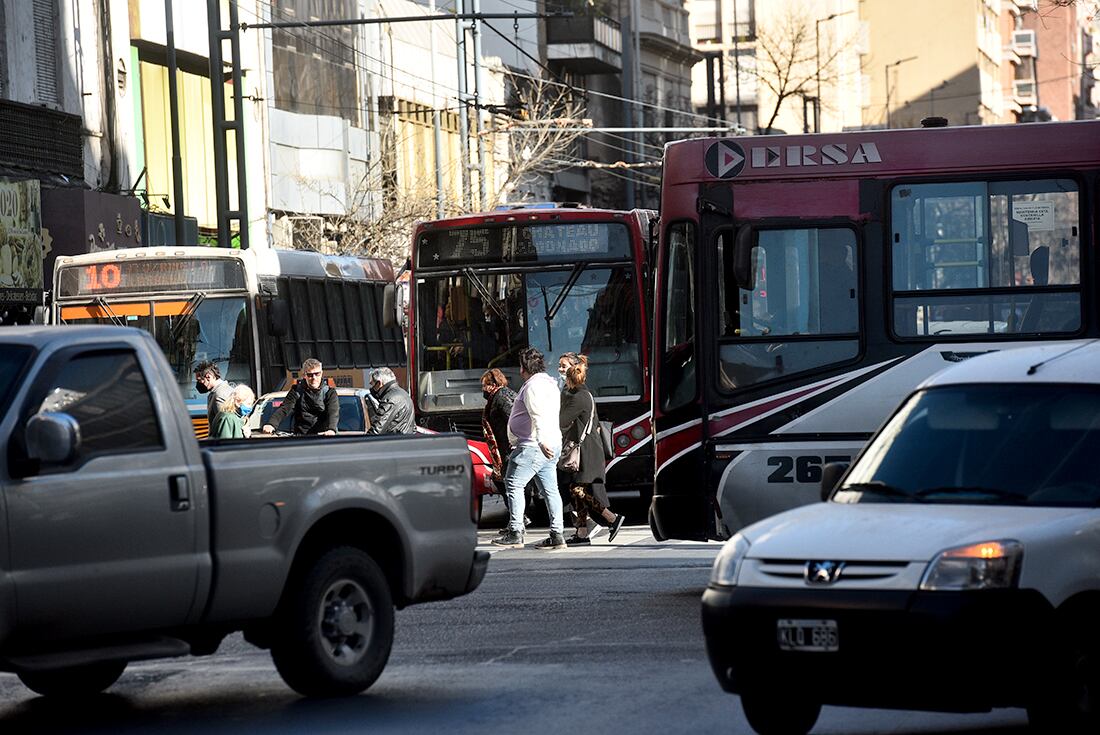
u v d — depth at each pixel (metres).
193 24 97.56
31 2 79.00
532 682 25.36
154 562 22.08
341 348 69.38
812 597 19.44
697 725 21.89
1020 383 22.33
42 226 74.94
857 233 33.72
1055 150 33.31
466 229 56.12
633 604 34.03
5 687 27.11
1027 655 18.89
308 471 23.84
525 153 121.06
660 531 34.56
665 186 34.50
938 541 19.38
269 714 23.39
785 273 33.94
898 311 33.59
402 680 25.92
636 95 173.50
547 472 46.41
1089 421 21.55
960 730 21.95
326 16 112.56
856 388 33.62
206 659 29.05
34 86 78.88
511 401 51.16
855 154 33.84
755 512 33.94
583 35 158.75
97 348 22.22
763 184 34.06
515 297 55.81
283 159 106.75
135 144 91.25
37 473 21.08
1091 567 19.66
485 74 139.88
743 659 19.81
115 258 58.06
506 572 40.66
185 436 22.66
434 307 56.22
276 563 23.36
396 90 123.62
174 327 57.62
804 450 33.78
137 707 24.53
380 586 24.83
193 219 93.25
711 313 34.12
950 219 33.59
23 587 20.84
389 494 24.86
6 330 22.59
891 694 19.17
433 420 55.81
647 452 55.41
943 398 22.58
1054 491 20.94
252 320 57.78
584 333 55.66
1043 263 33.28
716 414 34.06
